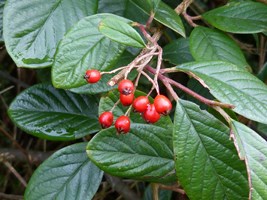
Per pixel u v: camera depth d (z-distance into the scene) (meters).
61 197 0.35
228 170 0.29
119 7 0.40
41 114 0.37
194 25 0.36
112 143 0.30
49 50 0.31
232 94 0.29
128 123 0.28
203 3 0.52
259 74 0.42
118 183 0.52
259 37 0.49
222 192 0.29
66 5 0.32
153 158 0.31
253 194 0.28
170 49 0.40
